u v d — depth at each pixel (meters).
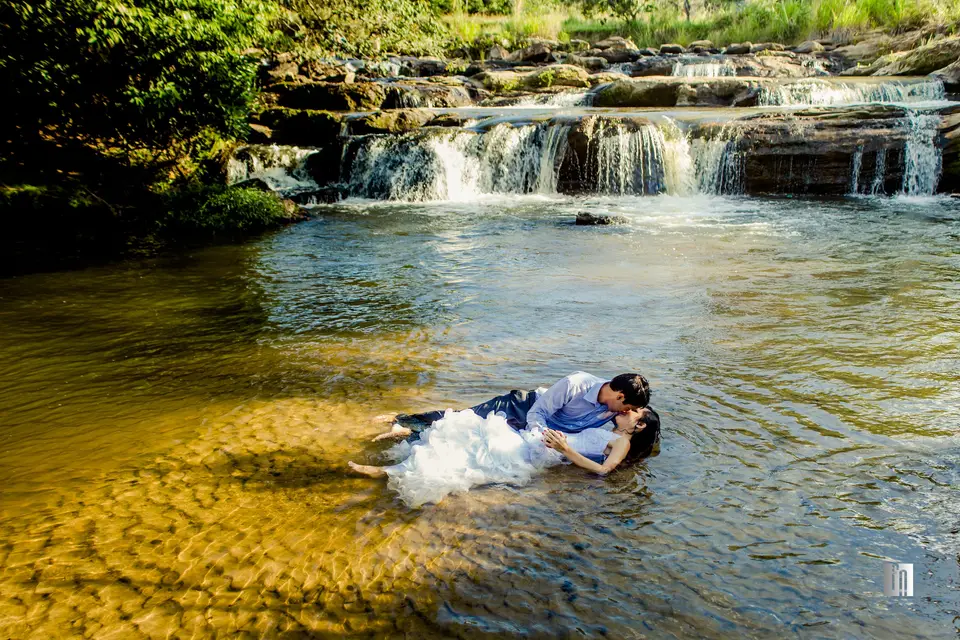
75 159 12.65
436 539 3.53
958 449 4.30
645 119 15.08
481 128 15.77
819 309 7.07
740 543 3.46
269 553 3.45
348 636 2.92
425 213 13.36
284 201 13.02
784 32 27.50
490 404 4.56
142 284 8.72
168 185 13.36
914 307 7.05
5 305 7.86
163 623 3.00
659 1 33.00
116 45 10.85
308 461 4.33
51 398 5.41
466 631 2.93
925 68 20.73
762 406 4.93
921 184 13.85
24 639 2.92
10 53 10.47
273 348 6.40
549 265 9.20
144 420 4.99
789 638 2.87
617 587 3.18
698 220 12.01
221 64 11.80
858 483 3.96
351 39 20.06
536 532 3.57
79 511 3.85
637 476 4.08
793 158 14.25
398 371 5.76
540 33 30.06
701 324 6.70
